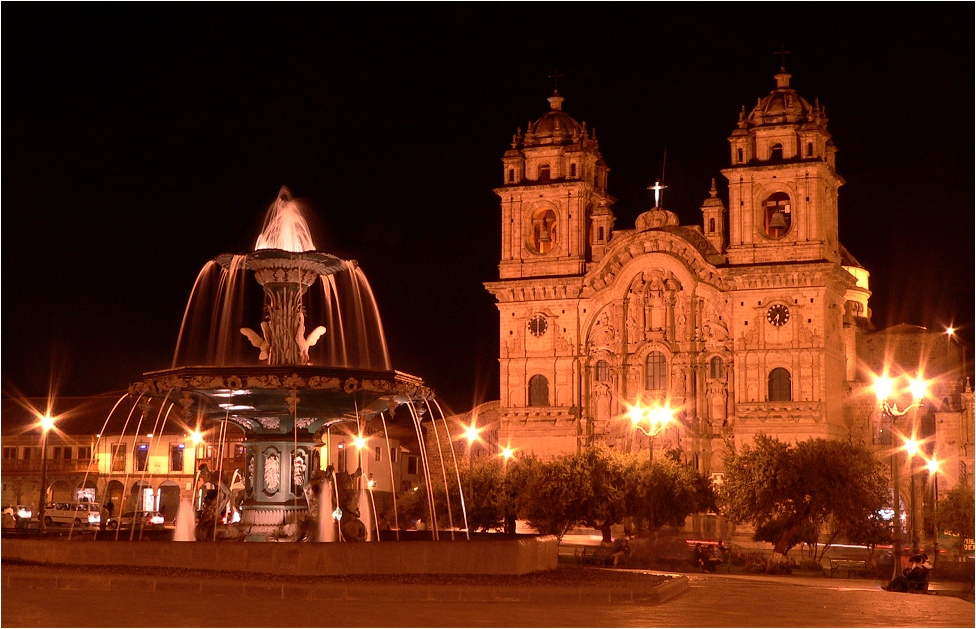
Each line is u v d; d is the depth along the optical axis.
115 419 120.50
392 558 32.41
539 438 119.69
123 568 32.53
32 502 119.69
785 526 82.81
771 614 29.06
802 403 111.62
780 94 117.00
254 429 39.91
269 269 40.28
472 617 26.17
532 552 35.19
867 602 33.62
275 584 29.27
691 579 40.72
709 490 99.19
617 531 112.75
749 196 115.44
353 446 117.31
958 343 125.12
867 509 82.25
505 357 121.88
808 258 113.12
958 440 112.44
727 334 115.12
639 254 118.00
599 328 119.62
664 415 106.81
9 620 24.19
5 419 123.12
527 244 123.00
